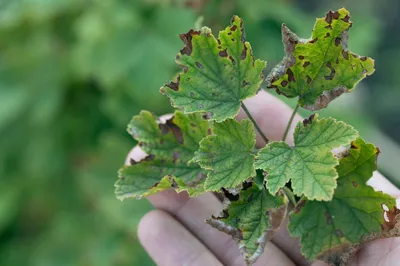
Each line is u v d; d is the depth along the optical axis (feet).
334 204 1.12
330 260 1.12
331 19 1.05
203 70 1.09
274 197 1.07
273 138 1.37
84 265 1.80
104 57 1.67
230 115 1.08
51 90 1.80
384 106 2.98
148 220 1.32
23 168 1.97
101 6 1.68
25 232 2.17
